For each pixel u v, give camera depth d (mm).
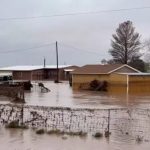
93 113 26922
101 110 28297
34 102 40406
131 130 21609
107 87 66438
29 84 61844
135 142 19016
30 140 19312
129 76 65188
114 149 17734
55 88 69000
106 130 21500
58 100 43688
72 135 20375
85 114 26234
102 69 68812
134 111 28688
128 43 105375
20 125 22484
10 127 22172
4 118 23812
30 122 23047
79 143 18766
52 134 20547
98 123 23375
